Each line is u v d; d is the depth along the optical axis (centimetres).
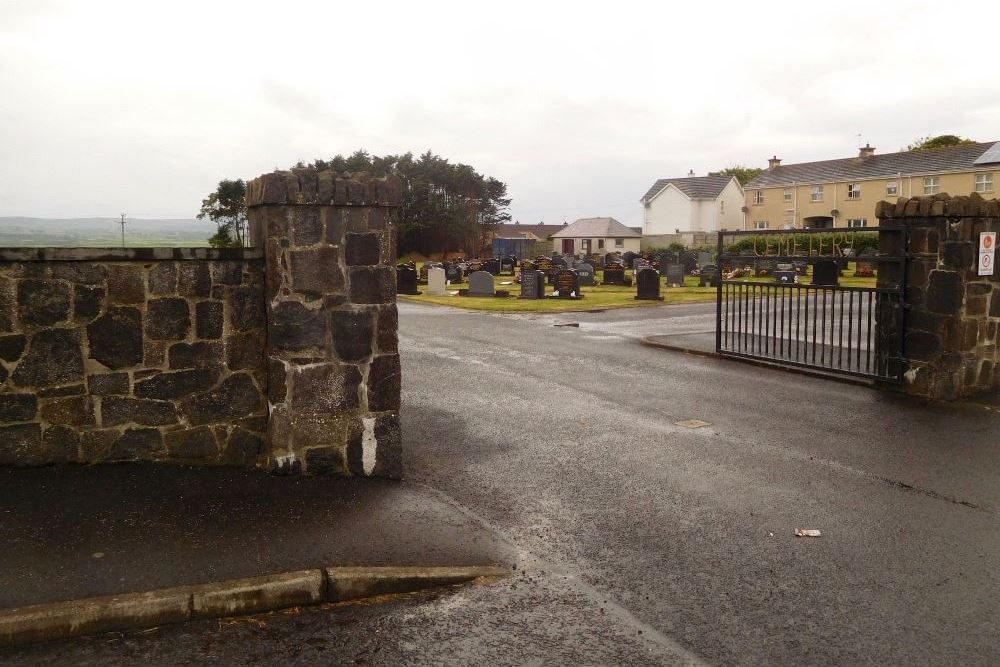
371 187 557
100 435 536
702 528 511
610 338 1412
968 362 885
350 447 575
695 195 6656
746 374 1059
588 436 738
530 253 6569
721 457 671
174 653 353
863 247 3606
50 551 416
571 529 509
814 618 393
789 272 2788
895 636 375
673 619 392
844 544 485
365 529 478
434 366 1107
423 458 660
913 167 5391
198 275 550
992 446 701
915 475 621
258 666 344
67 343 522
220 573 405
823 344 1051
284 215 542
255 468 572
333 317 560
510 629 382
